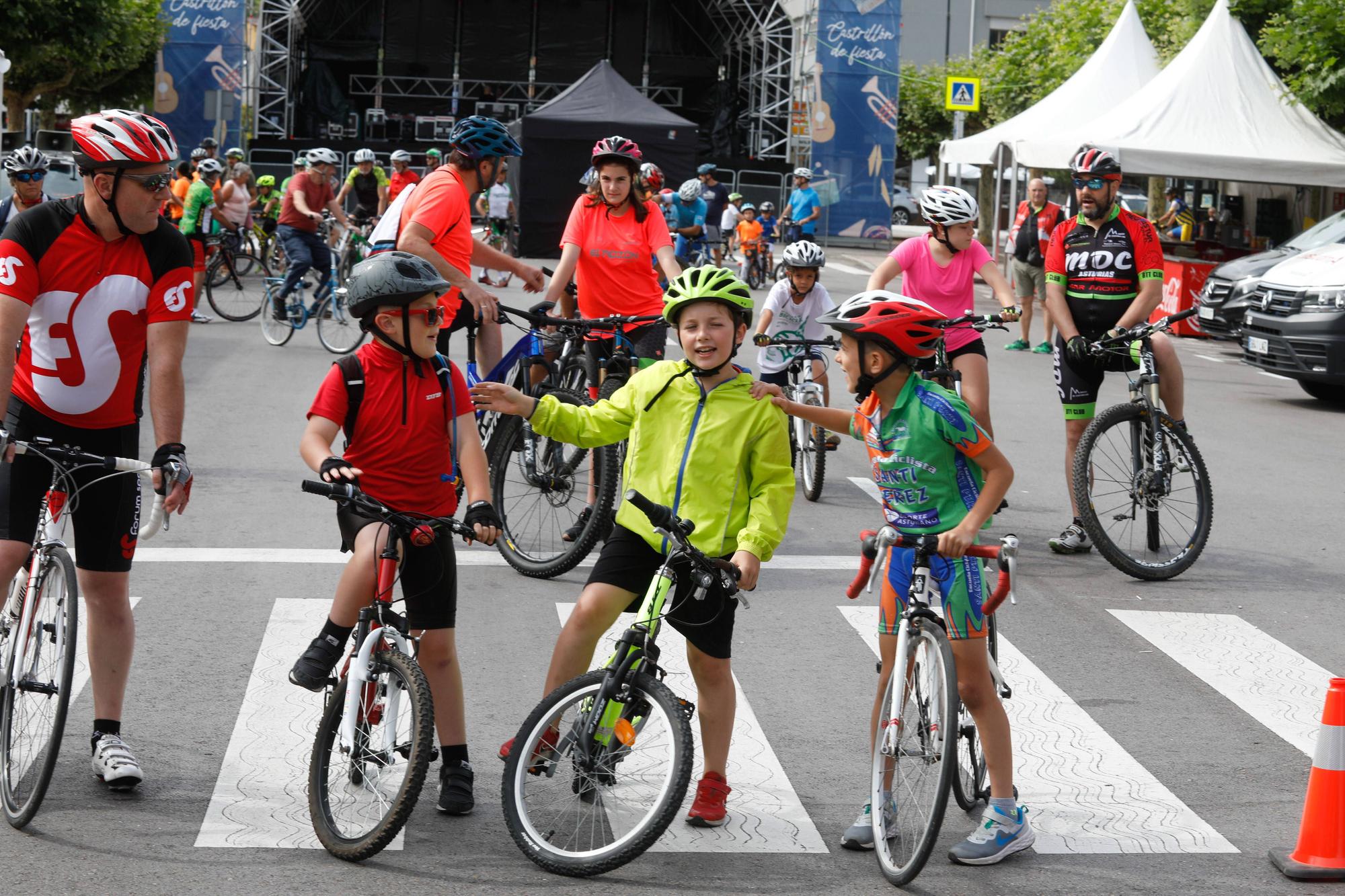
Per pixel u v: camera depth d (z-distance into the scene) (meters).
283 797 5.63
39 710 5.36
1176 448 9.42
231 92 44.38
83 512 5.61
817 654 7.66
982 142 31.64
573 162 33.91
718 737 5.52
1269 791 6.06
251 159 45.69
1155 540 9.48
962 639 5.26
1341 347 16.81
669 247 9.52
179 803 5.54
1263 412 16.92
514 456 9.09
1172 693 7.25
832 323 5.32
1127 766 6.29
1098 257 9.70
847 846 5.39
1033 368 19.78
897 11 45.72
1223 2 26.03
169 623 7.70
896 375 5.29
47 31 35.50
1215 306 21.81
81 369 5.45
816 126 46.19
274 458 12.02
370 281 5.27
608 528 8.66
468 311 9.46
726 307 5.37
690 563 5.18
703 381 5.47
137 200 5.32
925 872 5.21
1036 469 12.87
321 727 5.27
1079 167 9.59
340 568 8.86
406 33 52.31
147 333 5.51
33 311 5.41
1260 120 24.64
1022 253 21.34
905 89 66.19
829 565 9.45
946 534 5.07
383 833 4.99
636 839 4.94
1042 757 6.37
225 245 21.34
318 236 18.75
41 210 5.35
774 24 48.72
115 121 5.27
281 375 16.48
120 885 4.84
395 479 5.41
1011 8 73.12
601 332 9.44
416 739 5.01
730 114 52.09
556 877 5.03
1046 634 8.13
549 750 5.16
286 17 47.78
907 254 9.34
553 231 34.09
